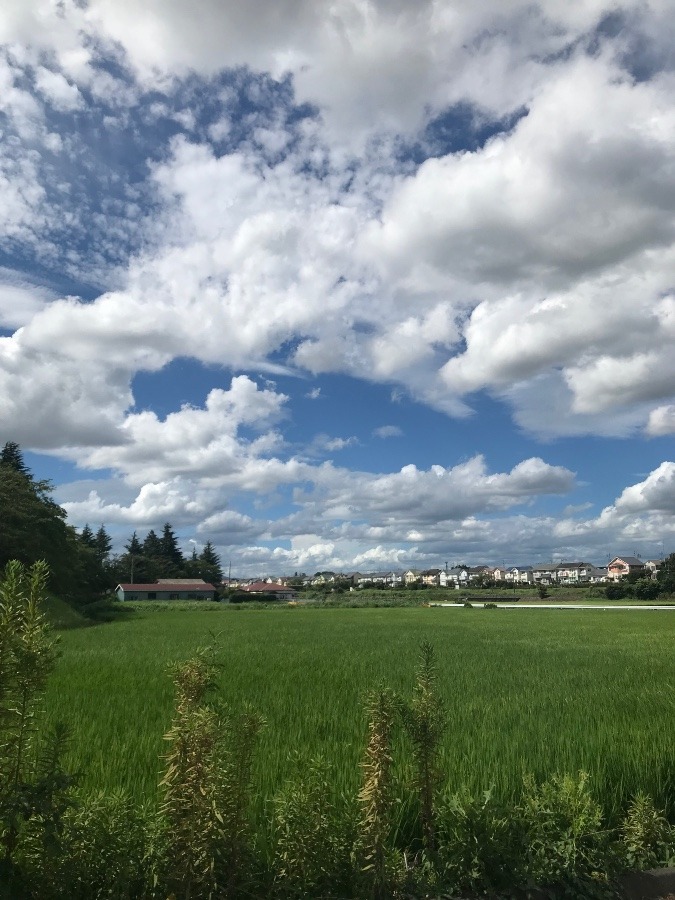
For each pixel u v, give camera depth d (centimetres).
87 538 14012
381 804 417
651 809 584
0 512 5425
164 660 1994
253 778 602
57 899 355
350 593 13662
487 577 18088
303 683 1452
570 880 488
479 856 473
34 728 366
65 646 2634
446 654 2364
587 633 3772
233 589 15688
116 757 727
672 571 11956
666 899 502
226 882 380
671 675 1720
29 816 332
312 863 417
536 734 873
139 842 398
